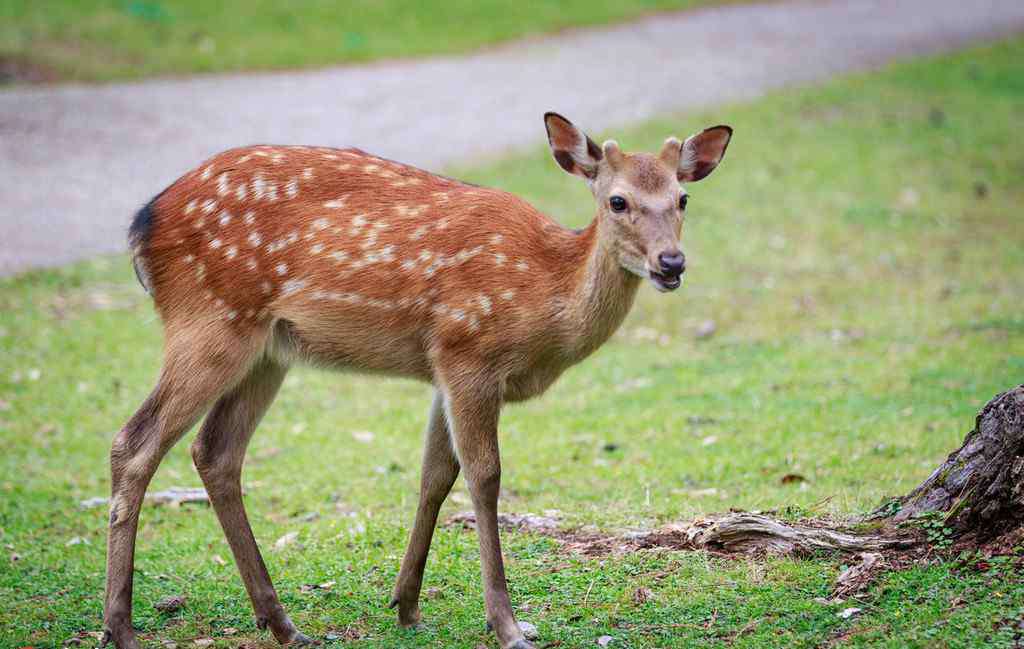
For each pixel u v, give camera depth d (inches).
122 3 1166.3
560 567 335.6
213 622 319.0
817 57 1224.8
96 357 577.6
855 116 1021.8
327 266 299.0
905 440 441.1
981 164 930.1
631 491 407.5
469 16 1290.6
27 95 946.1
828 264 729.6
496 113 981.8
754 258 737.0
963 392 497.7
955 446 429.1
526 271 295.7
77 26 1096.2
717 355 590.2
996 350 556.4
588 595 313.1
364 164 311.1
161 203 307.1
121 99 962.7
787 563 315.3
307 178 305.7
